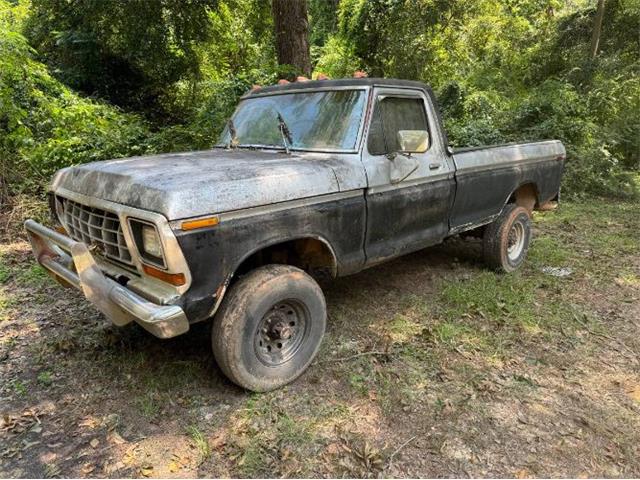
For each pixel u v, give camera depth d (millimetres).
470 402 3166
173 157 3625
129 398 3156
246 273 3271
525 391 3305
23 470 2574
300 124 3938
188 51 13141
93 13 11508
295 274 3195
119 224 2904
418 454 2721
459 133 10031
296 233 3160
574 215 8242
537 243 6543
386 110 3902
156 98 13570
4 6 9891
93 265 2803
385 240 3912
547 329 4172
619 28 15141
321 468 2615
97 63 12117
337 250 3496
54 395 3180
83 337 3883
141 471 2578
